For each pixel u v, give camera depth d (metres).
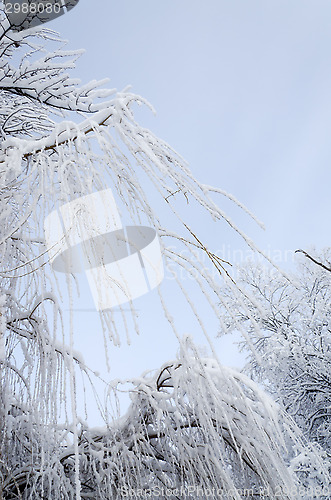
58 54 3.56
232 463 3.31
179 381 2.87
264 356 9.32
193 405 2.72
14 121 3.83
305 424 9.20
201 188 2.01
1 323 2.46
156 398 3.21
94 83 3.35
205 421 2.77
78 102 3.41
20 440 2.97
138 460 3.27
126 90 2.31
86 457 3.33
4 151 2.38
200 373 2.62
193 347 2.56
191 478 3.17
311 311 9.85
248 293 1.93
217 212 2.01
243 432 3.00
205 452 3.02
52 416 2.40
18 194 2.27
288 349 8.94
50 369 2.47
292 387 9.30
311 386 9.42
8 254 2.41
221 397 3.01
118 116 2.19
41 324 2.56
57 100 3.50
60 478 3.01
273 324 9.57
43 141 2.28
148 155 1.95
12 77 3.57
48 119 3.85
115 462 3.31
